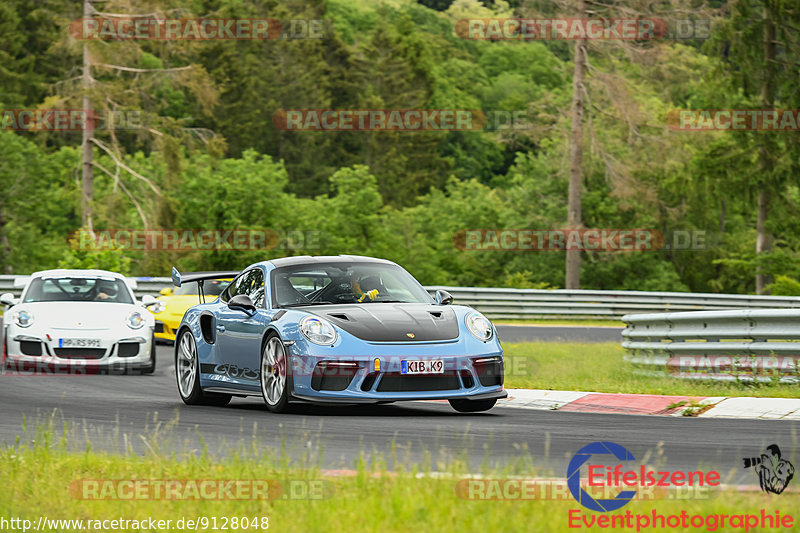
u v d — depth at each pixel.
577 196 122.44
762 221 138.75
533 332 78.25
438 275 190.38
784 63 133.12
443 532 13.84
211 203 168.75
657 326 43.34
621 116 117.56
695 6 119.94
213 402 34.31
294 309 30.56
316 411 30.64
